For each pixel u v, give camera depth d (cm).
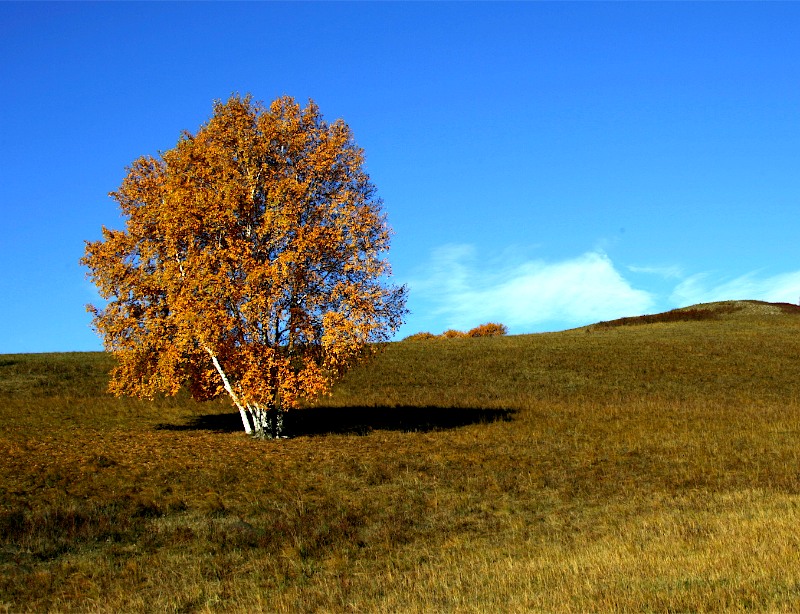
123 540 1788
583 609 1083
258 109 3102
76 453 2659
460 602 1227
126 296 2912
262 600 1359
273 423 3142
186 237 2892
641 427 3459
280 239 2886
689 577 1202
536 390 5144
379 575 1505
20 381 5122
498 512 2075
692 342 7319
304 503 2128
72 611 1344
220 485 2281
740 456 2786
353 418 3725
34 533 1770
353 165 3095
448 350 7069
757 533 1496
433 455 2770
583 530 1836
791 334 7862
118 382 3008
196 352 2972
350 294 2859
